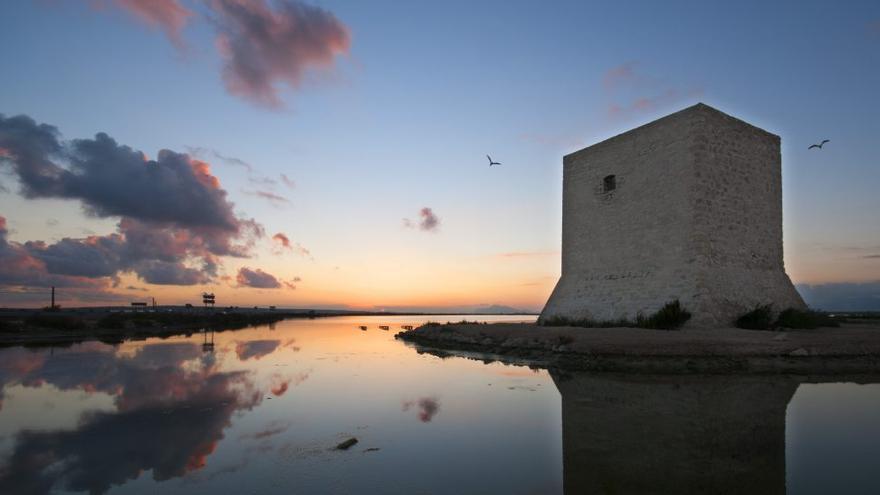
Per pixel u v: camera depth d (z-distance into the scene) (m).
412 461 7.00
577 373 14.39
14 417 9.77
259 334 39.12
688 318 20.22
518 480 6.19
